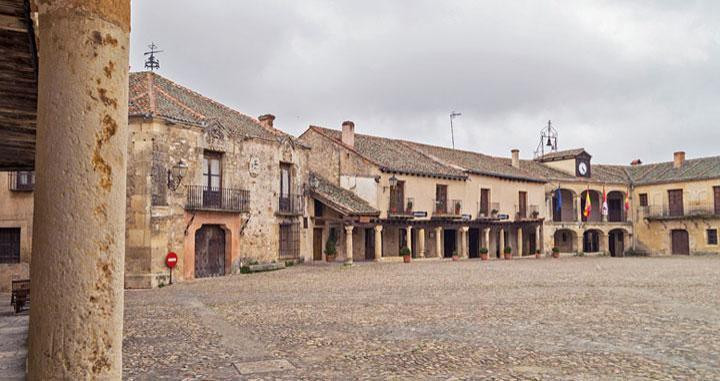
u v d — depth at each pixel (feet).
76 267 8.96
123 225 9.68
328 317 33.09
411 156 116.98
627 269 81.00
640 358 21.88
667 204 144.56
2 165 32.14
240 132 72.79
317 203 92.73
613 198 156.56
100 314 9.09
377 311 35.60
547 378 18.92
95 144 9.27
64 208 9.02
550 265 92.48
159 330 28.84
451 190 114.93
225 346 24.56
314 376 19.35
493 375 19.35
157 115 60.34
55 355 8.76
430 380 18.74
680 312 34.73
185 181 64.03
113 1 9.70
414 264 92.89
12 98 18.01
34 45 13.30
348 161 103.19
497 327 29.30
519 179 131.03
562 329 28.60
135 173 59.26
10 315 37.68
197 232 66.90
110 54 9.57
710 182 135.74
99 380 8.98
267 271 74.02
